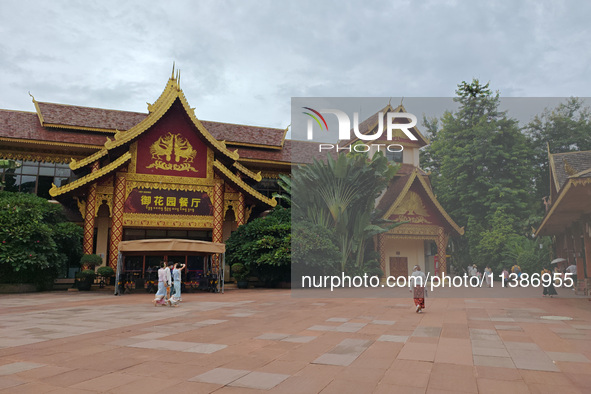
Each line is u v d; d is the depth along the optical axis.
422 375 5.65
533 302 15.48
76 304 16.20
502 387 5.11
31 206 23.30
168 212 28.50
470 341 8.00
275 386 5.14
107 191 27.66
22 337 8.52
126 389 5.00
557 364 6.22
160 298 15.57
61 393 4.84
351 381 5.37
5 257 21.16
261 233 26.45
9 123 29.77
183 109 29.33
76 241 25.77
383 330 9.35
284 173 36.44
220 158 31.16
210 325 10.24
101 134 31.97
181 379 5.44
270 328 9.71
